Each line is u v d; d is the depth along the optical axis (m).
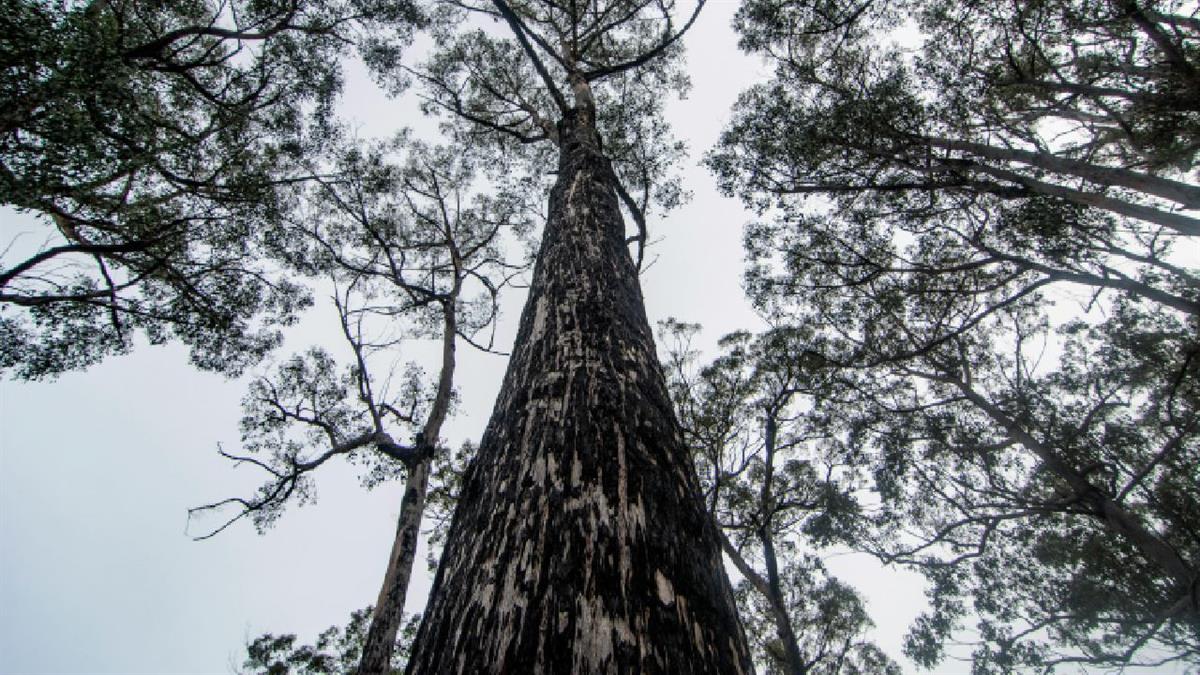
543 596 1.23
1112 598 10.07
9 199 4.57
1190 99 6.75
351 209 11.30
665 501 1.54
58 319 7.20
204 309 8.34
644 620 1.18
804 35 9.48
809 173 9.23
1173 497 9.53
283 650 12.27
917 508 11.31
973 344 12.20
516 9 12.09
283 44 9.13
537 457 1.66
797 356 11.66
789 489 12.38
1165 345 9.57
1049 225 8.03
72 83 4.50
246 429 9.56
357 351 9.59
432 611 1.41
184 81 7.88
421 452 8.96
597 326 2.37
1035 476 11.07
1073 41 8.15
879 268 9.94
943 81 7.89
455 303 11.89
